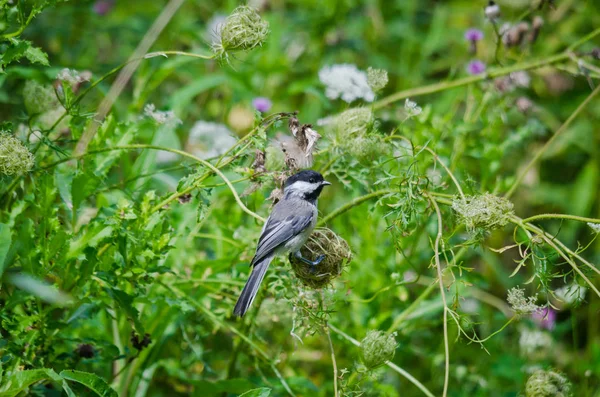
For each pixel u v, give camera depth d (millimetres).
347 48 14984
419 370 11336
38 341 8297
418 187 8273
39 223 8758
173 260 9914
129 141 9219
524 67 10922
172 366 9984
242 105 13984
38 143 8555
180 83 15219
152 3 15922
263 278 8953
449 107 14281
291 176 8703
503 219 7660
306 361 11633
